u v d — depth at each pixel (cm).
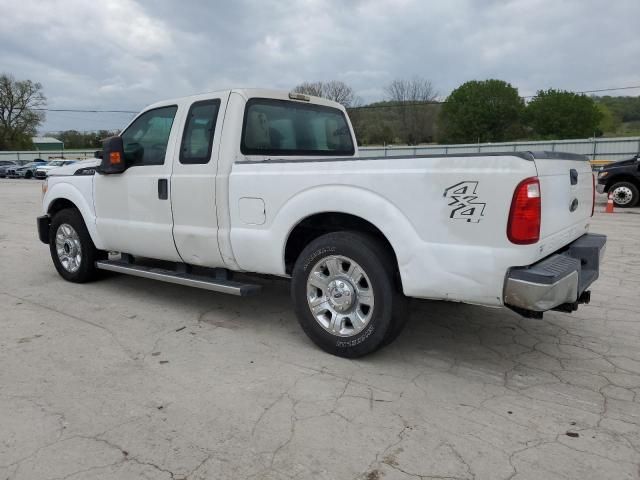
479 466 260
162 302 528
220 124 436
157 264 621
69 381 350
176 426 295
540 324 465
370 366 377
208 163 438
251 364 379
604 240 411
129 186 501
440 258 332
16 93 6756
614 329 452
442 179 327
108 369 369
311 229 427
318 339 396
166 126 477
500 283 318
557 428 294
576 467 259
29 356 391
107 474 253
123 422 299
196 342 421
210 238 440
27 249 821
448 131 5481
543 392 338
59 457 266
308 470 257
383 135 5166
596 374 365
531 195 306
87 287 585
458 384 349
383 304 360
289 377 358
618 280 614
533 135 5522
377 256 360
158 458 266
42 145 8594
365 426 296
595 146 3291
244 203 418
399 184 342
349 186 363
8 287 586
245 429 292
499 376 361
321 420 302
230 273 458
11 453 269
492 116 5322
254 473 255
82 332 443
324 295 390
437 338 432
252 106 447
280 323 468
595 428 295
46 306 514
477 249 321
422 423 299
